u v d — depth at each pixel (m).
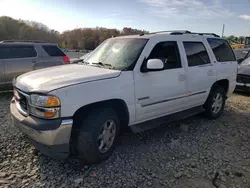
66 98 2.67
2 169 2.94
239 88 7.72
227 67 5.17
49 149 2.72
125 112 3.34
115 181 2.77
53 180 2.76
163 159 3.32
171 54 3.96
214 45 5.00
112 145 3.28
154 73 3.57
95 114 3.00
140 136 4.10
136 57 3.47
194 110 4.58
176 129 4.50
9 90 7.20
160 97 3.72
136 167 3.09
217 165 3.19
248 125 4.85
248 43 27.47
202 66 4.51
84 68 3.52
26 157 3.25
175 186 2.71
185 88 4.15
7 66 6.88
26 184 2.66
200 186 2.72
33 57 7.38
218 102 5.14
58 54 8.01
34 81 2.99
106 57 3.84
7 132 4.06
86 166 3.08
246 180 2.85
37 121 2.69
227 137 4.19
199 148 3.70
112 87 3.06
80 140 2.90
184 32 4.48
